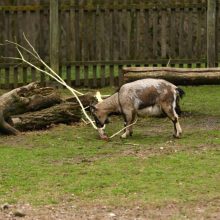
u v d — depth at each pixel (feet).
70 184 36.17
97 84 68.44
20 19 67.10
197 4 68.44
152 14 68.28
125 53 68.44
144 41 68.54
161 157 41.42
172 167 39.06
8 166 39.81
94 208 32.53
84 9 67.67
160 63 68.80
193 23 69.46
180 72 54.80
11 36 67.10
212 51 68.74
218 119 53.78
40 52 67.46
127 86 46.68
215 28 68.64
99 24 67.97
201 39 68.95
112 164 39.93
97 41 68.08
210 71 55.06
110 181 36.47
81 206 32.83
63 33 67.87
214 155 41.75
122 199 33.65
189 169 38.63
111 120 53.98
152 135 48.14
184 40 68.90
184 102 60.80
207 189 35.01
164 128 50.67
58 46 67.15
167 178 36.94
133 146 44.62
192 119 53.93
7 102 48.49
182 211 31.91
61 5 67.21
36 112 50.70
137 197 33.91
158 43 68.95
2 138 47.52
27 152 43.19
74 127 51.16
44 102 51.26
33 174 38.09
